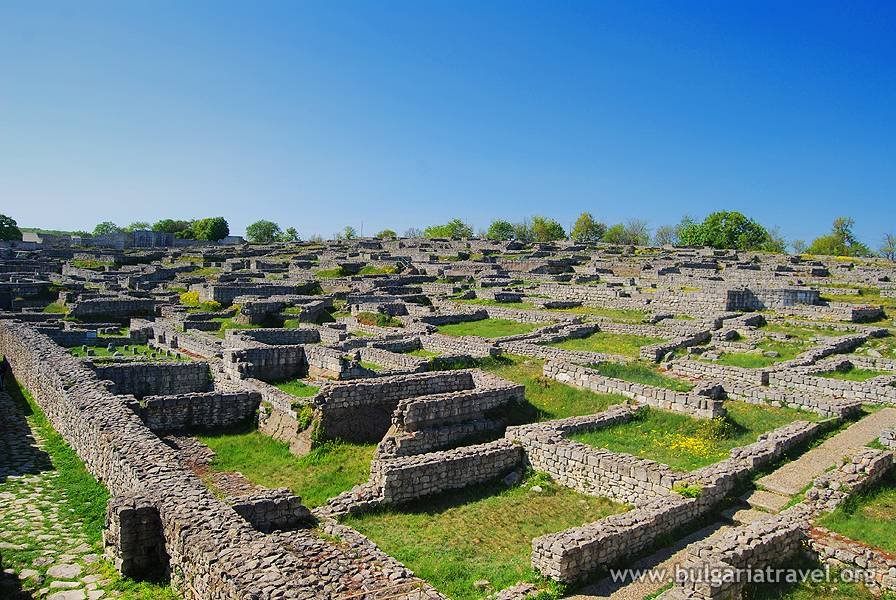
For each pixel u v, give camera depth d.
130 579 15.41
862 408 28.75
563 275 74.44
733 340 40.97
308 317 54.44
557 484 23.05
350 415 27.48
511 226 193.50
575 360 37.91
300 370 35.69
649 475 20.61
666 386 32.62
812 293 49.53
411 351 42.16
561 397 31.66
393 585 15.52
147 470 18.12
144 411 27.75
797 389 31.70
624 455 22.34
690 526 18.98
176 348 42.66
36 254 115.31
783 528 16.81
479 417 27.81
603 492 21.78
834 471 20.83
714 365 34.69
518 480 23.44
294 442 26.88
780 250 149.62
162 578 15.52
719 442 25.56
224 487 22.50
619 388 30.98
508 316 53.22
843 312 45.53
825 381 30.91
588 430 26.47
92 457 22.20
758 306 50.09
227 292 64.00
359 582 15.62
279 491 19.52
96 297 62.09
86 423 23.02
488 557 18.05
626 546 17.16
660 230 183.00
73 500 19.86
